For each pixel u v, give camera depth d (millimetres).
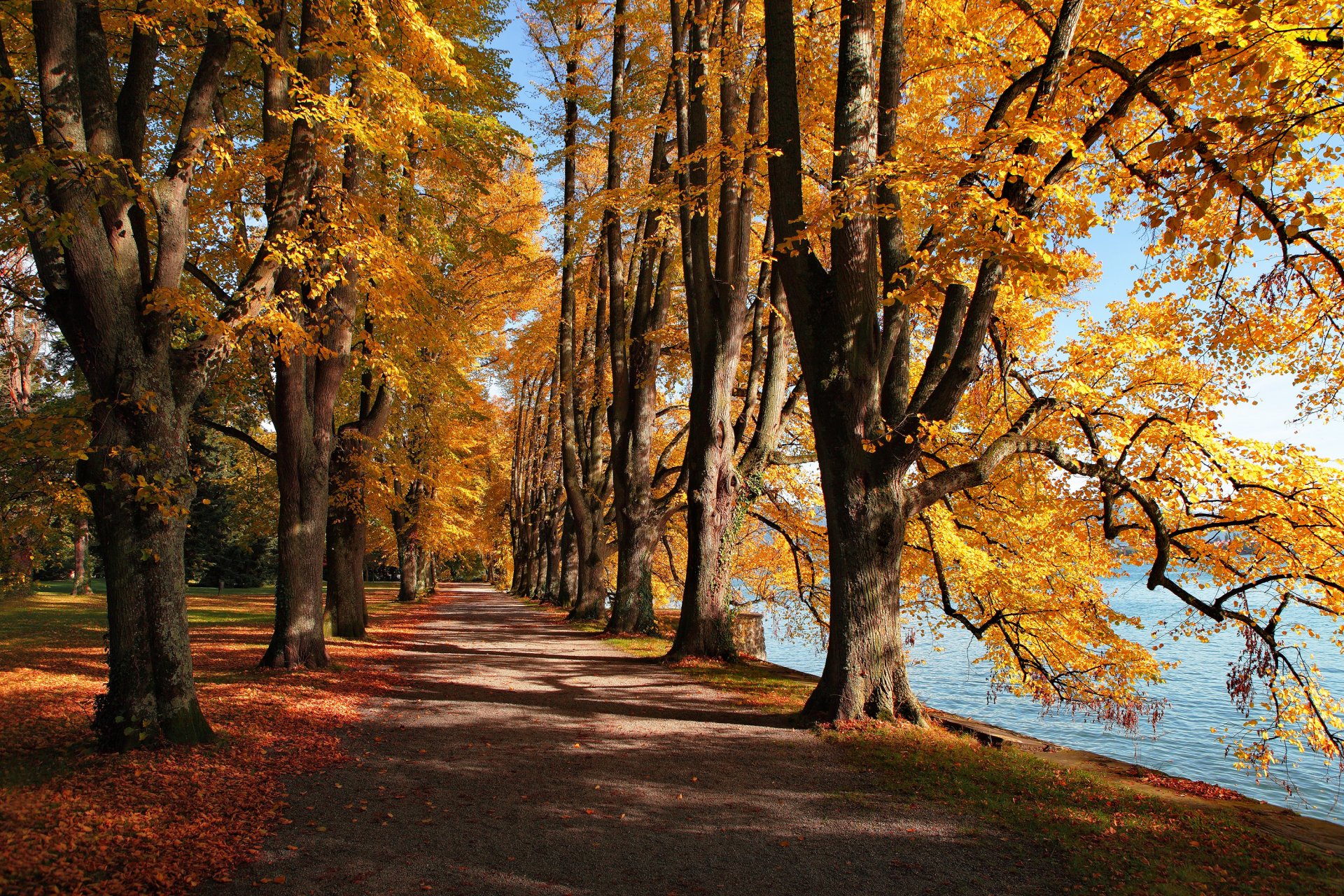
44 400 19578
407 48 10227
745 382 17297
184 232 6680
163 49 8812
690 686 10281
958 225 6293
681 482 17484
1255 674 8195
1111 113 6844
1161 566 8352
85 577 25594
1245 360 8406
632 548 16953
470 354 21703
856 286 7695
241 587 36125
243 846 4477
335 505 14906
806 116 11352
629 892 3943
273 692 9016
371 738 7273
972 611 12344
